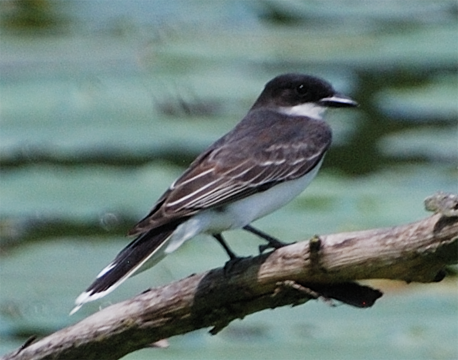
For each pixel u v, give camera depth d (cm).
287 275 871
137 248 923
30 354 898
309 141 1066
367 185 1477
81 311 1197
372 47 1972
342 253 853
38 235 1415
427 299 1205
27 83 1786
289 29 2072
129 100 1725
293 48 1958
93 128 1636
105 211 1423
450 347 1108
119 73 1830
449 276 1249
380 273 856
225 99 1742
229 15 2128
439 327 1145
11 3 2155
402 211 1395
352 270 857
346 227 1344
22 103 1714
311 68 1889
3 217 1411
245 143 1032
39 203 1434
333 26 2088
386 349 1105
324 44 1984
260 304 890
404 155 1616
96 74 1816
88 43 1981
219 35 2023
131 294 1196
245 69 1880
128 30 2052
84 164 1591
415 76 1875
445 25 2089
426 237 837
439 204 829
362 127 1714
